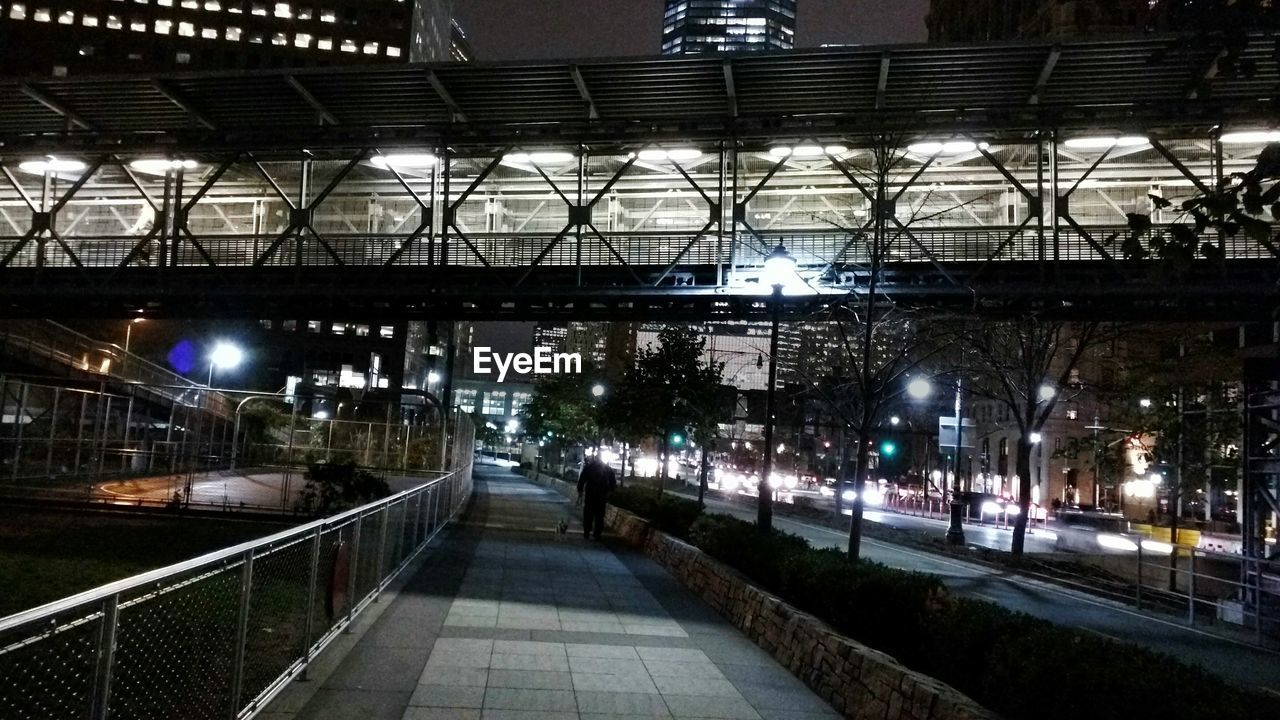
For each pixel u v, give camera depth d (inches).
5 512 930.1
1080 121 966.4
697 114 1103.6
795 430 3371.1
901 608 336.8
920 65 961.5
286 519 955.3
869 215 1190.9
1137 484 1398.9
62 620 165.5
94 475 1193.4
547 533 958.4
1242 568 640.4
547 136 1089.4
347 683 304.2
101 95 1149.7
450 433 1467.8
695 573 584.7
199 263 1439.5
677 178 1299.2
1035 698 241.1
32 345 1332.4
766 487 607.5
